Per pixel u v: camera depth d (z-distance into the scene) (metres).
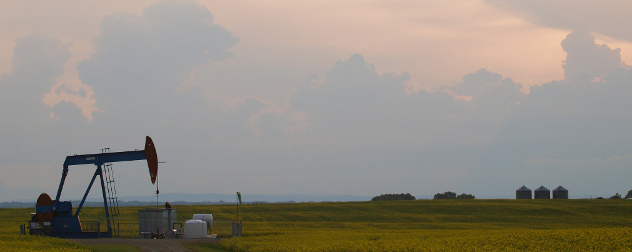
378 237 47.91
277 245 39.53
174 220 50.00
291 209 99.06
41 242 39.09
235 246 39.28
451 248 36.78
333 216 90.94
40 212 47.81
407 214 94.06
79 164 49.00
